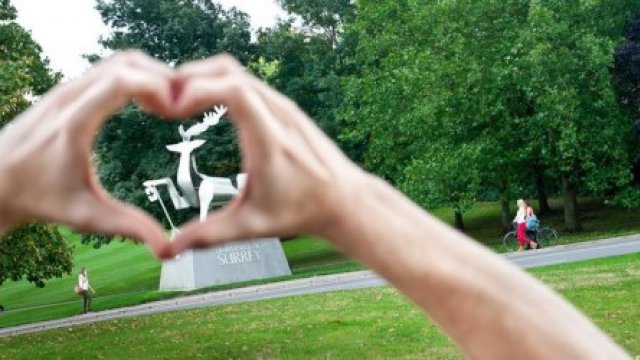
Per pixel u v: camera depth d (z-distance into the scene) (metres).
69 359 11.80
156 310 19.95
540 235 23.36
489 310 1.42
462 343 1.45
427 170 26.58
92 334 14.52
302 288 20.61
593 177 26.72
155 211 32.34
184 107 1.40
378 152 30.55
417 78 26.70
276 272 27.17
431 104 26.48
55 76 17.55
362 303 13.66
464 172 26.52
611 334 9.31
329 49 36.09
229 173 34.50
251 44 35.31
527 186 32.62
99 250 44.25
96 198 1.41
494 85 26.33
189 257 26.05
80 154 1.41
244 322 13.20
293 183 1.41
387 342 10.02
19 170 1.39
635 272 13.37
